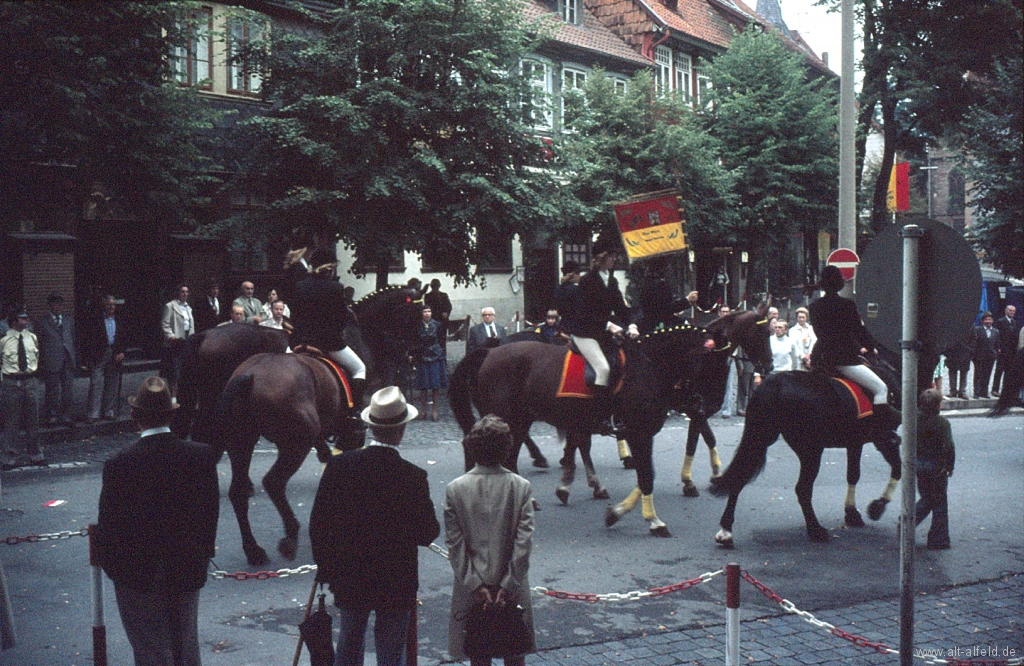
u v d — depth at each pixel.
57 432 14.30
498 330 18.95
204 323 19.08
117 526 4.97
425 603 7.51
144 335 21.81
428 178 18.48
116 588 5.05
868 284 5.68
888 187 36.16
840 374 9.70
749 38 30.73
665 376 9.70
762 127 29.75
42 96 13.52
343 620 5.00
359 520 4.93
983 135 26.80
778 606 7.50
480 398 10.12
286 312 18.59
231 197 21.69
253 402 8.27
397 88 18.17
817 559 8.82
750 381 18.80
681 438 15.87
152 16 14.80
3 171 14.12
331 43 18.83
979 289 5.32
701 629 6.96
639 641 6.71
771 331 17.48
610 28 36.59
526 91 19.33
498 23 18.97
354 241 18.08
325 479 5.02
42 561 8.60
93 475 12.09
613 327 9.63
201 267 21.56
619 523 10.15
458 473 12.56
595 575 8.27
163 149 15.36
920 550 9.18
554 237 24.03
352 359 9.41
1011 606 7.57
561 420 9.68
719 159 29.55
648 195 22.33
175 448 5.08
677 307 11.52
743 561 8.74
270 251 22.16
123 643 6.64
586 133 25.83
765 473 12.98
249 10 19.39
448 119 18.67
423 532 5.03
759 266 37.41
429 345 17.30
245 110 21.69
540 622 7.11
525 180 19.73
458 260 19.64
